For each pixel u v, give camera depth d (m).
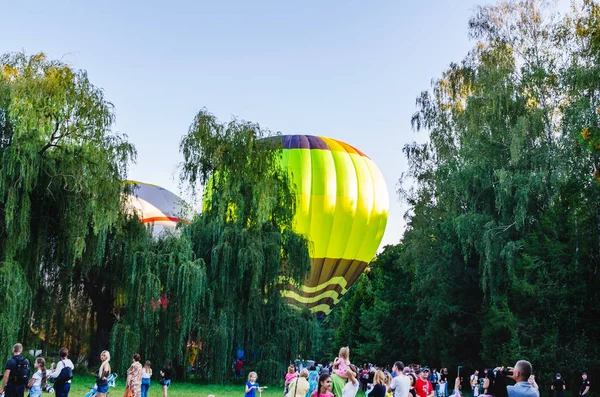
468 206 35.38
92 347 30.48
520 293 30.92
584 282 30.59
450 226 35.69
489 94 35.62
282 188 32.97
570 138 32.00
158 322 27.72
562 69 34.72
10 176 23.36
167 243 29.17
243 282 30.17
